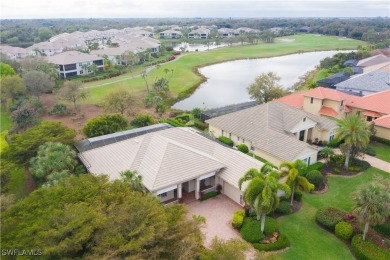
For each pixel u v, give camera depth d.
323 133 52.50
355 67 102.88
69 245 19.67
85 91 78.25
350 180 41.25
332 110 61.44
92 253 19.89
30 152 40.16
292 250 28.78
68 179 29.42
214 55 156.50
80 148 44.62
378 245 28.22
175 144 38.12
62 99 73.88
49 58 112.44
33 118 59.00
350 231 29.62
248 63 144.50
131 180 30.64
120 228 21.22
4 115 71.00
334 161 45.06
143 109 74.31
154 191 32.94
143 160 37.38
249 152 48.75
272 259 21.36
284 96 71.19
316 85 88.44
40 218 22.77
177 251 20.84
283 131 49.41
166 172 34.78
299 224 32.47
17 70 103.25
